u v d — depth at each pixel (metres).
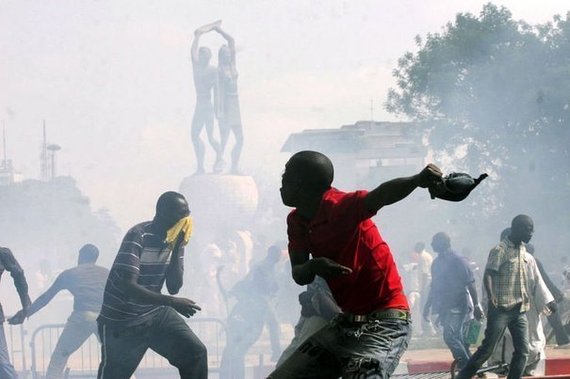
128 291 7.09
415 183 3.79
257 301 11.52
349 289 4.31
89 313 9.87
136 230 7.25
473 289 10.29
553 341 14.61
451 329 10.39
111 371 7.28
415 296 18.62
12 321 9.02
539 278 9.39
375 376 4.20
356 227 4.12
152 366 13.87
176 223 7.27
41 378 11.47
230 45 30.89
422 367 10.53
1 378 8.75
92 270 10.02
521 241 9.07
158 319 7.30
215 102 31.06
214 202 29.69
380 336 4.25
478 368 8.94
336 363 4.39
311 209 4.27
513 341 8.98
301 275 4.14
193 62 30.77
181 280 7.46
